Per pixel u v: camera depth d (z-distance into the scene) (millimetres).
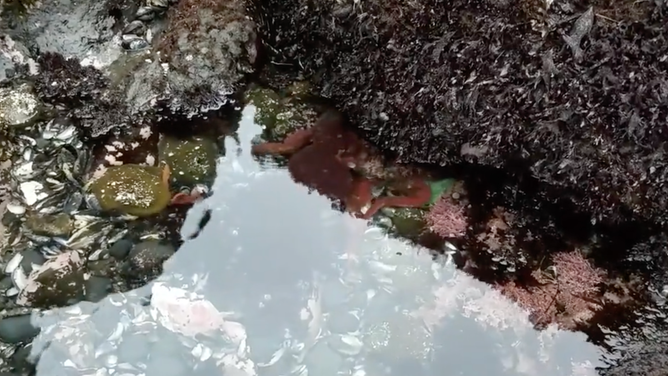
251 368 1366
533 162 1458
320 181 1513
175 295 1415
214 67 1589
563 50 1358
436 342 1368
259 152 1547
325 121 1571
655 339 1342
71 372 1355
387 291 1424
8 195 1511
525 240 1459
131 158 1557
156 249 1458
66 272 1428
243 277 1437
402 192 1506
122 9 1635
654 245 1424
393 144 1541
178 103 1599
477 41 1405
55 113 1598
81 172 1536
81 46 1622
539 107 1403
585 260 1431
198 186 1522
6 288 1414
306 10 1562
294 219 1488
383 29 1474
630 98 1350
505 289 1410
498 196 1502
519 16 1363
